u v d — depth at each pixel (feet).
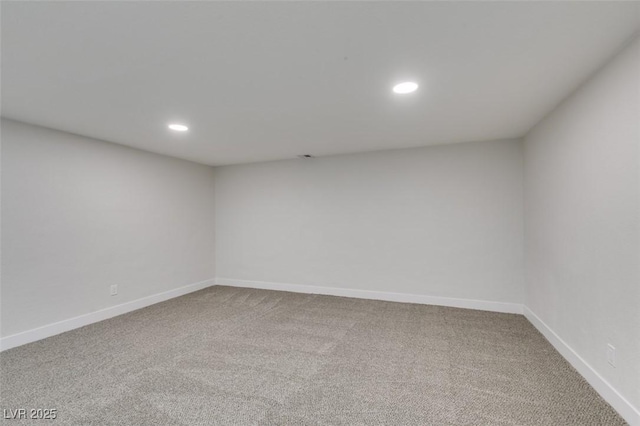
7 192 8.84
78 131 10.23
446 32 4.91
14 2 4.04
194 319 11.30
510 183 11.74
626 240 5.40
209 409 6.00
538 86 6.95
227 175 16.88
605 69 5.96
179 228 14.87
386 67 6.06
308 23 4.63
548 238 8.91
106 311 11.44
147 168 13.28
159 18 4.45
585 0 4.19
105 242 11.50
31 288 9.33
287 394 6.50
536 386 6.68
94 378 7.14
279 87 6.95
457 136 11.32
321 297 14.26
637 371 5.16
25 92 7.05
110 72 6.15
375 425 5.53
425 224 13.01
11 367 7.66
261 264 16.16
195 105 8.00
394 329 10.17
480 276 12.21
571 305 7.51
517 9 4.36
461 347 8.72
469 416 5.74
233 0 4.08
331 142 12.06
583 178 6.83
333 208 14.62
